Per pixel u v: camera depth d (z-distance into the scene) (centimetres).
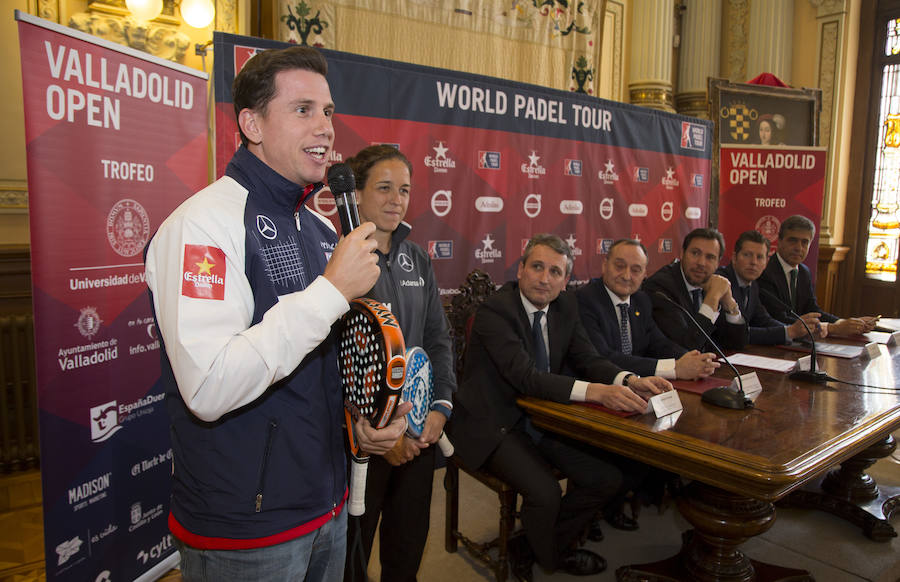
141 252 179
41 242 151
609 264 239
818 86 528
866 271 541
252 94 91
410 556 170
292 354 81
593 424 168
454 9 390
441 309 185
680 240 407
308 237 104
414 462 168
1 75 268
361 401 99
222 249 85
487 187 310
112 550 175
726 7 556
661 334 257
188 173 193
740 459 139
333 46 342
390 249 173
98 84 162
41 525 235
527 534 190
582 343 217
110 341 171
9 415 280
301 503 93
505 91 311
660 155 388
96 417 167
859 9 523
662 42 509
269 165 95
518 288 217
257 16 327
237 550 89
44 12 270
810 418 170
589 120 349
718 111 418
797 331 286
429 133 286
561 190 342
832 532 242
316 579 105
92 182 162
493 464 199
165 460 192
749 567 184
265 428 90
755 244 295
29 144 147
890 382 214
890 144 520
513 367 192
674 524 250
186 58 296
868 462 251
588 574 207
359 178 165
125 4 282
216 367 77
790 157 422
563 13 444
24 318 276
